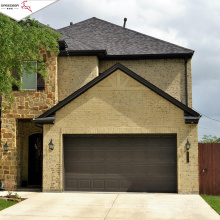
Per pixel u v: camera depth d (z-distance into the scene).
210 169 15.71
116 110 15.68
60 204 12.37
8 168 17.39
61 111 15.98
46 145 15.88
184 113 15.52
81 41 21.45
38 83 17.75
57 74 18.56
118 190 15.69
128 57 19.83
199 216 10.33
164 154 15.63
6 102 17.58
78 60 18.92
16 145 17.58
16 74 17.59
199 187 15.65
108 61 20.22
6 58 13.88
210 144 15.84
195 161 15.19
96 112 15.77
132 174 15.70
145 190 15.58
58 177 15.71
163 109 15.48
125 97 15.69
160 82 19.84
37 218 10.02
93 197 14.07
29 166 19.14
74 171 15.95
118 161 15.80
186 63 19.80
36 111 17.61
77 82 18.78
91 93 15.86
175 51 19.70
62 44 17.83
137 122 15.54
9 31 13.13
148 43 20.98
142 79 15.54
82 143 16.03
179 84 19.73
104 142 15.94
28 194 15.15
